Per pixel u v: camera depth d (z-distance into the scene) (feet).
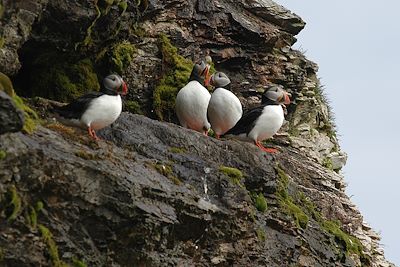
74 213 40.52
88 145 44.34
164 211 43.60
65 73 57.98
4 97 36.65
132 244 42.52
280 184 54.34
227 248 47.93
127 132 49.21
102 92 46.62
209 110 57.26
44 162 39.47
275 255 50.60
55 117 46.75
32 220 38.83
